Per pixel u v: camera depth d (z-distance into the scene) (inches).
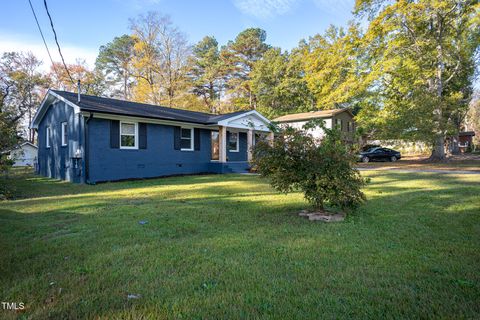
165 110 624.1
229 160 711.7
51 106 546.3
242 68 1471.5
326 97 1003.3
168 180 474.0
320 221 196.9
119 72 1441.9
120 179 475.8
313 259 126.0
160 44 1149.7
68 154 484.4
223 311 84.7
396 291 96.4
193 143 601.3
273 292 96.1
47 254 132.2
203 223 189.8
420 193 307.4
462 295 93.2
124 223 188.4
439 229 171.8
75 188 379.9
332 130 206.2
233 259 126.0
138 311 84.2
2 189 327.6
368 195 298.5
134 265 119.3
